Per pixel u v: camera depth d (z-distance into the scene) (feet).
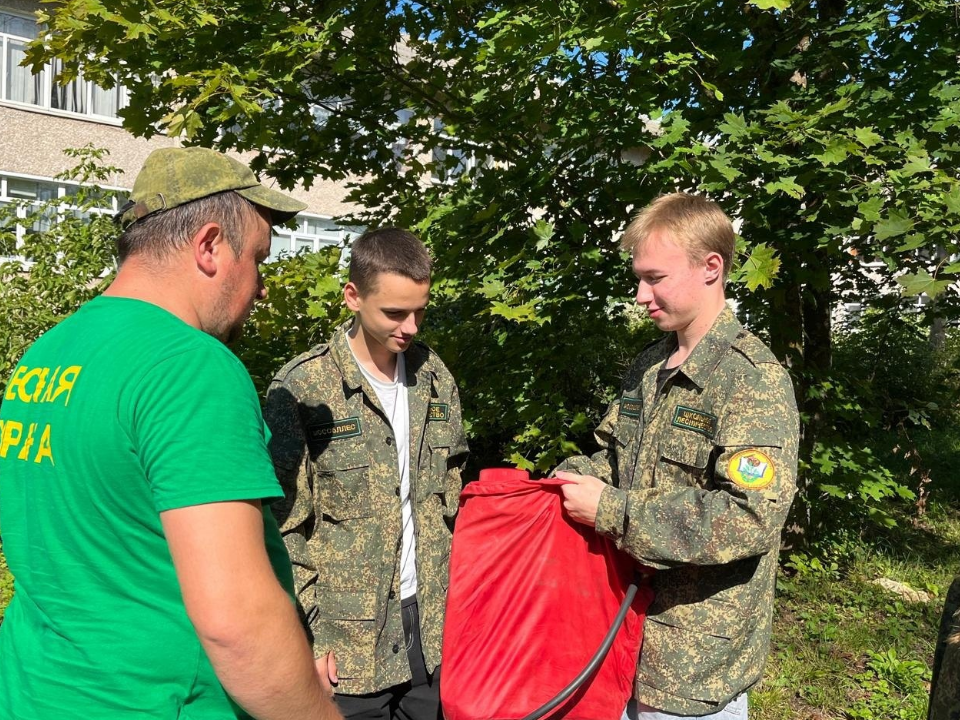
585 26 10.41
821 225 12.28
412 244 6.68
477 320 15.17
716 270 6.06
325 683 6.14
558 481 6.30
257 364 15.99
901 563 18.20
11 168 38.42
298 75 13.78
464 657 6.55
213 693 3.98
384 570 6.81
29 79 39.01
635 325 19.52
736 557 5.39
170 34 12.12
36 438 4.00
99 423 3.76
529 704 6.40
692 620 5.81
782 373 5.76
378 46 14.43
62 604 3.87
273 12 13.12
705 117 13.24
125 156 41.47
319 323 13.51
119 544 3.80
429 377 7.45
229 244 4.46
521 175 12.87
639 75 12.13
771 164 11.25
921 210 10.16
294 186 16.07
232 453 3.67
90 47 13.01
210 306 4.48
